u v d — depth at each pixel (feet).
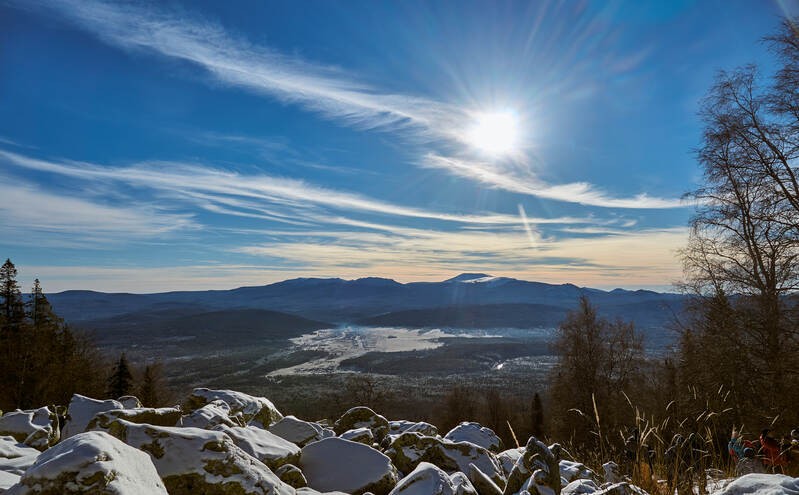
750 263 47.44
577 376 89.30
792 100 44.39
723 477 16.62
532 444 12.68
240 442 14.20
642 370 83.61
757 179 46.91
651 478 14.34
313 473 14.44
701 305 49.52
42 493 6.99
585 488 13.75
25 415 18.43
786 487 11.40
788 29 44.86
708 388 40.91
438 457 16.90
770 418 36.96
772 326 42.34
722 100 49.16
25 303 129.90
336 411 163.73
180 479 9.75
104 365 162.20
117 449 8.17
